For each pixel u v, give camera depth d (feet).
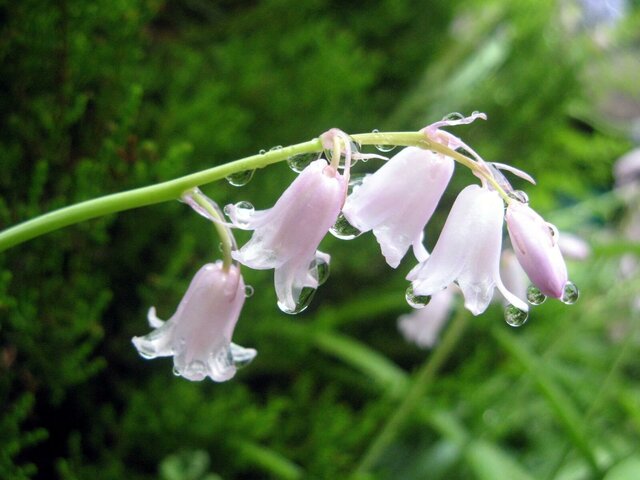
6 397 0.73
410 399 0.86
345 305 1.18
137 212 0.84
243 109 0.97
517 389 1.06
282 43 1.01
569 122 1.72
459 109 1.28
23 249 0.71
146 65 0.90
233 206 0.44
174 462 0.83
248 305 0.95
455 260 0.42
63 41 0.71
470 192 0.43
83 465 0.84
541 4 1.40
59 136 0.72
